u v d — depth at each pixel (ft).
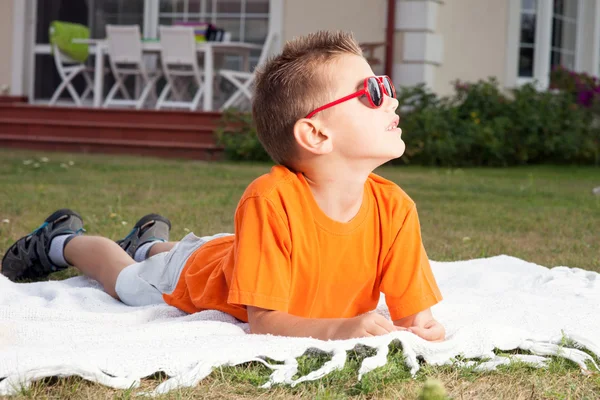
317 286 7.32
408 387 6.24
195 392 6.00
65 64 41.75
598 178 30.12
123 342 6.98
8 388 5.82
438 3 36.29
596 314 8.40
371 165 7.14
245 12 39.22
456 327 7.81
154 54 38.37
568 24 42.98
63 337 7.23
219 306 7.93
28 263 10.48
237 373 6.37
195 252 8.41
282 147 7.24
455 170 31.96
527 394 6.13
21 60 40.86
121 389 6.06
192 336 7.14
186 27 35.40
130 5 40.81
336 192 7.23
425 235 15.16
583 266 12.31
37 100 41.75
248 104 38.17
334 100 6.95
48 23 41.52
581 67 43.57
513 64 38.75
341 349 6.48
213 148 34.55
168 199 19.51
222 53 39.06
